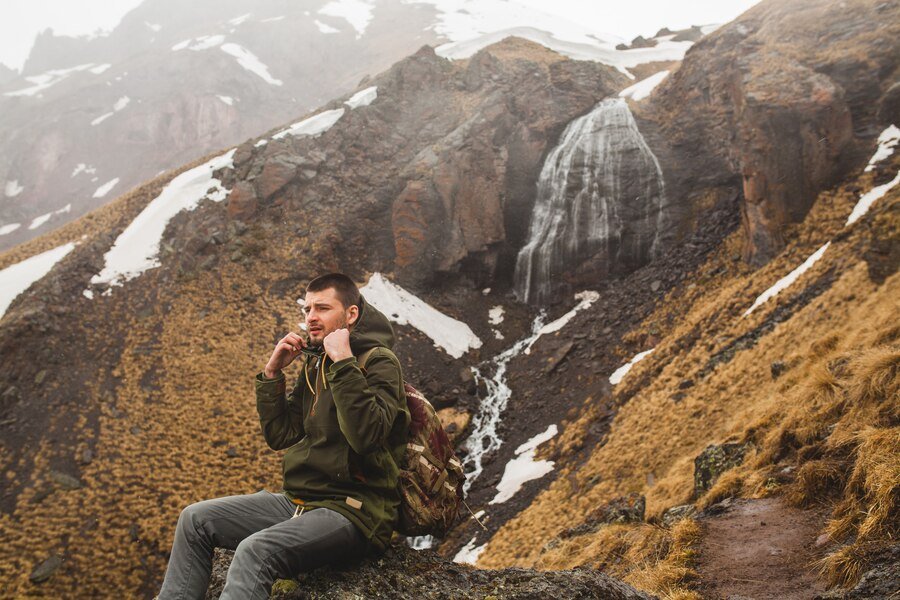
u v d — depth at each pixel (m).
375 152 53.62
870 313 14.73
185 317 38.19
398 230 48.16
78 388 32.06
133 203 48.03
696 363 25.97
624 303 42.16
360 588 2.75
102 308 37.75
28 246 45.75
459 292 48.50
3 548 24.12
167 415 31.45
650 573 6.64
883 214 18.14
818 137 35.75
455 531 25.84
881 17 39.09
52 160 109.06
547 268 48.91
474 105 56.72
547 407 34.56
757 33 44.66
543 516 22.31
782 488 7.84
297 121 57.62
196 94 117.44
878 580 4.23
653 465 19.78
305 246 45.47
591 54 82.94
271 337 38.50
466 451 32.88
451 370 40.06
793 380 13.88
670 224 46.78
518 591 3.11
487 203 50.00
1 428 29.25
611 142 50.44
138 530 25.66
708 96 47.31
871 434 6.37
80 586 23.41
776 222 35.47
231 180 48.88
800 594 5.01
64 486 26.84
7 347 33.19
